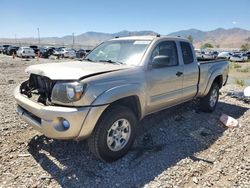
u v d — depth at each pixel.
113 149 3.80
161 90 4.55
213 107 6.53
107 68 3.89
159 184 3.33
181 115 6.13
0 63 23.14
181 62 5.08
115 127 3.77
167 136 4.88
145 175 3.54
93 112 3.38
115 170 3.64
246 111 6.81
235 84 12.74
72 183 3.34
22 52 35.72
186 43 5.40
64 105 3.39
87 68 3.80
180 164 3.84
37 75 3.89
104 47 5.11
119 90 3.64
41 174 3.50
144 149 4.29
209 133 5.11
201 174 3.60
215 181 3.43
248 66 38.00
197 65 5.55
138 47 4.55
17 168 3.63
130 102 4.14
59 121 3.38
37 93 3.83
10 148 4.20
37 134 4.77
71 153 4.09
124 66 4.13
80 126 3.36
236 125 5.47
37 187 3.23
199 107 6.46
